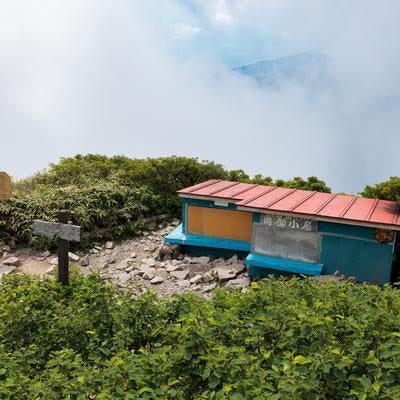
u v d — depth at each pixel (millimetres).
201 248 10516
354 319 4250
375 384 3230
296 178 14062
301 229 8844
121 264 10539
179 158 14445
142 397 3582
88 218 11539
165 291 9102
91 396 3857
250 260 9117
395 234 8203
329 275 8555
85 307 5523
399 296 5016
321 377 3494
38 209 11484
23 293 6004
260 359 3947
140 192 13195
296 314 4371
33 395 3811
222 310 5285
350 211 8828
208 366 3707
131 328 5227
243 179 14406
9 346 5004
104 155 16500
